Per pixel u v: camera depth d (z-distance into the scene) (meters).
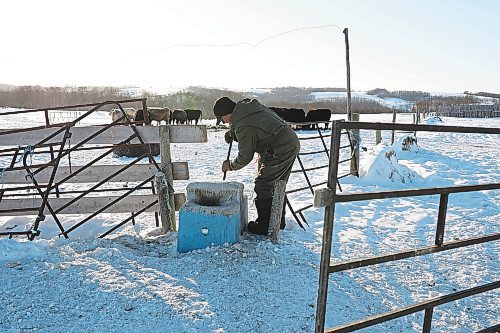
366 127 2.11
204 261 3.96
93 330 2.87
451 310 3.54
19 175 5.37
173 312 3.09
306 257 4.34
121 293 3.32
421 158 12.45
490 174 9.92
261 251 4.23
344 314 3.32
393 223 5.98
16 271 3.66
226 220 4.30
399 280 4.05
